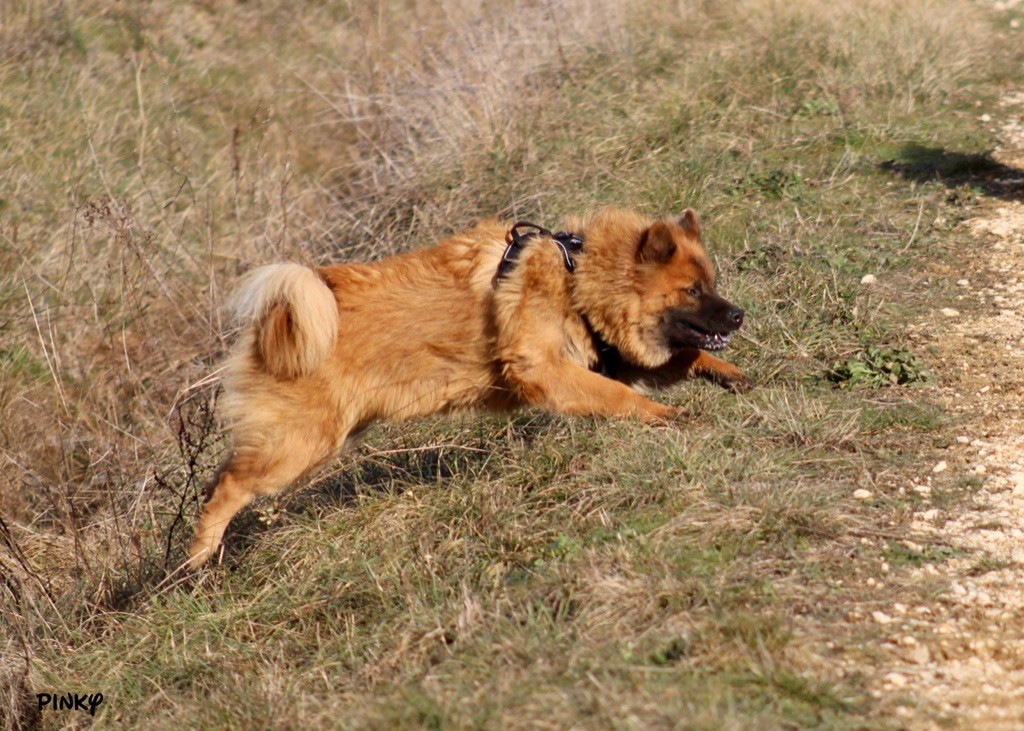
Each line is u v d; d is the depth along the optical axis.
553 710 5.93
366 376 9.28
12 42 20.81
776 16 21.77
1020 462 8.63
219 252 16.17
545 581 7.60
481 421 10.61
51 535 11.70
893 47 20.33
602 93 18.45
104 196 16.05
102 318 14.95
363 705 6.57
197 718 7.42
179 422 11.30
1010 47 22.27
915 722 5.68
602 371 9.50
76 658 9.40
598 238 9.06
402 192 15.95
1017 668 6.14
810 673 6.13
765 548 7.58
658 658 6.39
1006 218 14.15
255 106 21.92
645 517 8.23
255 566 9.64
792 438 9.30
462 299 9.14
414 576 8.36
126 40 22.67
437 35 22.25
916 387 10.25
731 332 9.01
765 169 16.05
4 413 13.48
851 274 12.60
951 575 7.13
